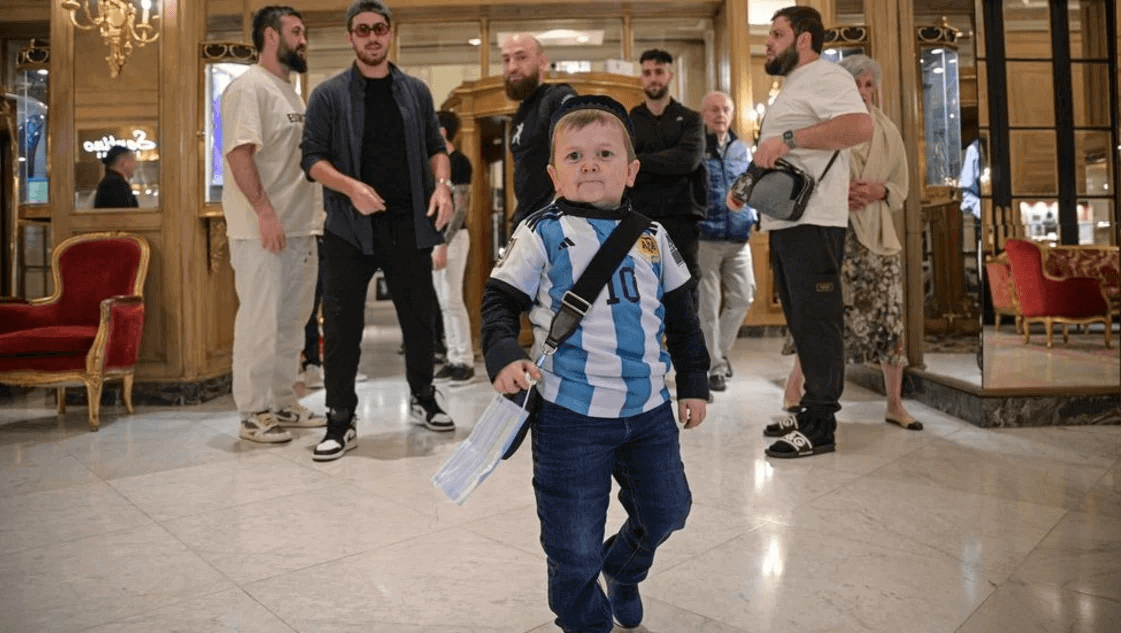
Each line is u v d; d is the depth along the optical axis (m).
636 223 1.36
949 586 1.80
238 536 2.22
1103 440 3.25
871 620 1.63
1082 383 3.64
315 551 2.09
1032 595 1.74
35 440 3.57
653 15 8.37
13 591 1.84
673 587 1.81
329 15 7.83
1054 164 3.73
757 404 4.19
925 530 2.18
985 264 3.67
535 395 1.31
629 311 1.33
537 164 3.54
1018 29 3.77
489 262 7.08
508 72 3.55
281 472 2.94
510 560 2.01
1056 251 3.70
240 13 7.07
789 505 2.41
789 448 2.99
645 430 1.37
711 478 2.73
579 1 7.98
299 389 4.75
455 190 5.13
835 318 3.08
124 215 4.61
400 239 3.47
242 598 1.79
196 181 4.66
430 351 3.67
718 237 4.57
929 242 4.12
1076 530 2.16
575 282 1.31
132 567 1.99
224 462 3.11
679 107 4.04
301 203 3.69
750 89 7.86
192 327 4.63
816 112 3.02
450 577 1.90
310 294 3.85
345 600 1.77
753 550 2.04
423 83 3.58
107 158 4.64
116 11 4.61
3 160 6.51
